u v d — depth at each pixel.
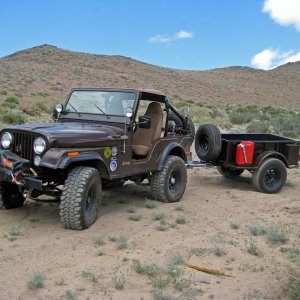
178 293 4.59
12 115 20.08
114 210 7.65
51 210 7.45
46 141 6.18
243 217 7.50
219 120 29.42
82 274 4.93
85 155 6.42
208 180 10.91
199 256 5.61
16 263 5.23
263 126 23.95
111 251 5.70
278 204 8.52
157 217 7.18
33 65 79.94
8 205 7.34
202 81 100.19
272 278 4.97
